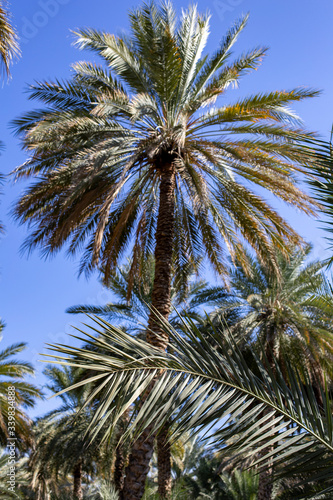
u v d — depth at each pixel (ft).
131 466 27.84
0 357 57.31
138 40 35.27
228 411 10.16
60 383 73.61
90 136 34.45
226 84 35.29
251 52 35.04
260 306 50.44
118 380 9.77
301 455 10.34
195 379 10.70
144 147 33.35
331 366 45.75
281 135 31.60
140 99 31.89
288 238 36.68
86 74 35.06
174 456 68.54
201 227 38.91
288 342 48.67
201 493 77.61
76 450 62.90
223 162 35.83
